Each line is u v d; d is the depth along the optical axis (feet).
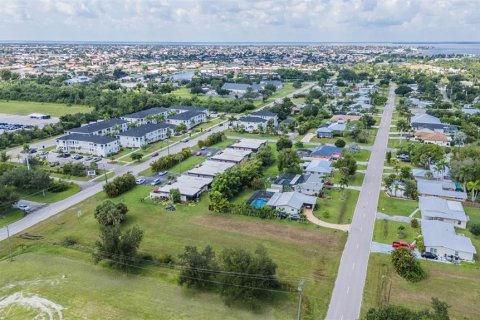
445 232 273.95
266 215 311.88
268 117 639.76
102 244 251.80
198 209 329.93
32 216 317.42
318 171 406.21
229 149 489.67
